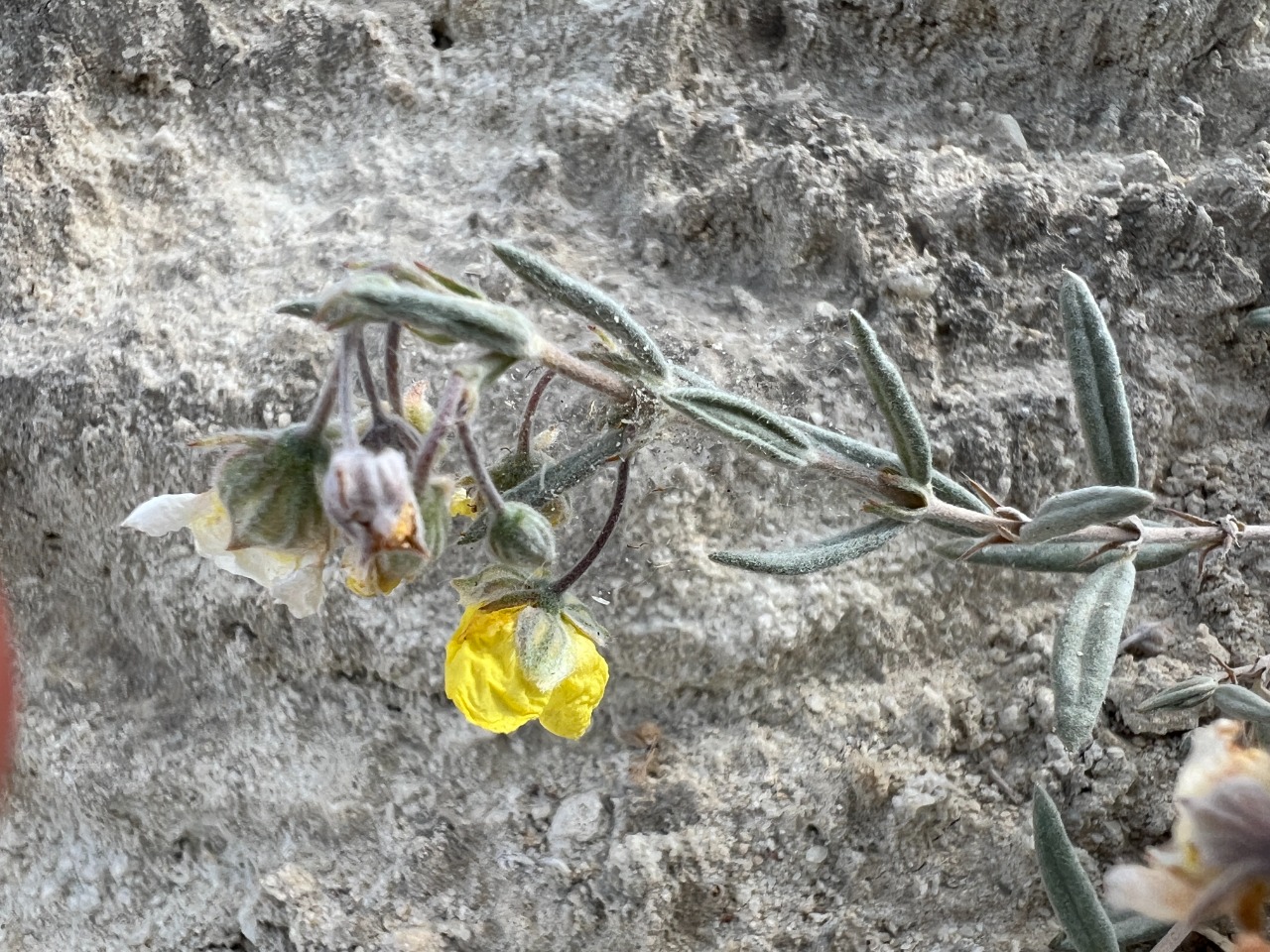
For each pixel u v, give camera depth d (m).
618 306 0.09
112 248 0.14
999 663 0.12
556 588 0.09
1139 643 0.12
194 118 0.14
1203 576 0.12
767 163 0.12
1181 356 0.13
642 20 0.14
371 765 0.12
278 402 0.12
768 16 0.14
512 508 0.08
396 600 0.12
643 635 0.11
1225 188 0.13
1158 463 0.13
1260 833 0.09
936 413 0.12
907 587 0.12
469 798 0.12
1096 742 0.12
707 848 0.11
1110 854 0.12
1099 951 0.10
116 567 0.12
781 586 0.11
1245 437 0.13
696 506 0.11
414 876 0.12
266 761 0.12
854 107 0.14
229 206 0.14
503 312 0.07
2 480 0.12
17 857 0.13
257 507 0.08
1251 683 0.12
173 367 0.12
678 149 0.13
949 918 0.11
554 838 0.12
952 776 0.12
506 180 0.13
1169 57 0.14
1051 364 0.12
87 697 0.13
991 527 0.10
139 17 0.14
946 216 0.13
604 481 0.11
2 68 0.14
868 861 0.12
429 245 0.13
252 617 0.12
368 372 0.08
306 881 0.12
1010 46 0.14
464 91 0.14
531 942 0.11
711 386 0.09
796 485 0.12
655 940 0.11
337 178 0.14
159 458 0.12
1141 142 0.14
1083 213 0.13
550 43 0.14
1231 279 0.13
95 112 0.14
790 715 0.12
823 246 0.12
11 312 0.13
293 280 0.13
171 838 0.13
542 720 0.09
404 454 0.08
